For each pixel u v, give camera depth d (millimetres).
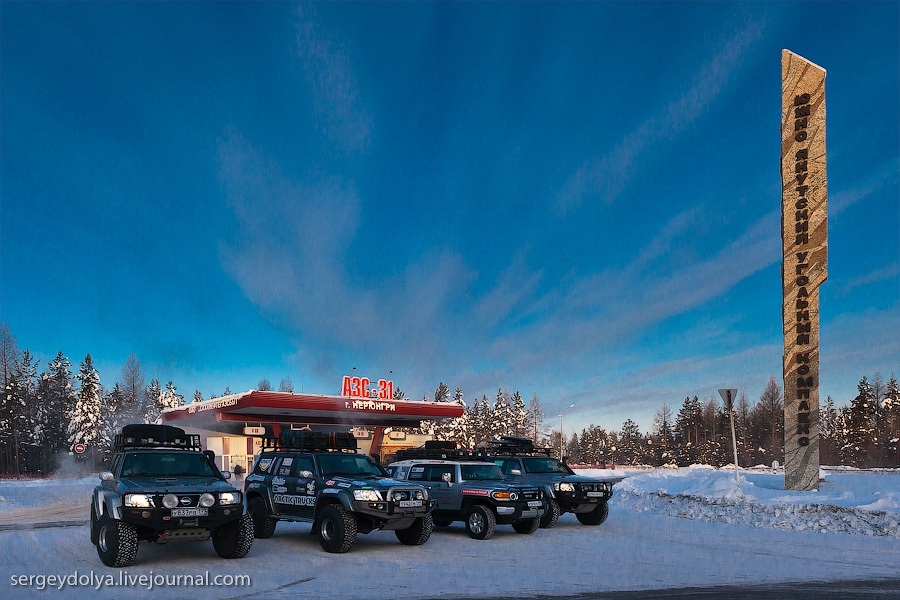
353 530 12648
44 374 78938
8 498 29578
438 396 101562
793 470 22625
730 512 18953
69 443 68625
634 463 112875
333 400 49406
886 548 13680
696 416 101438
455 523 19031
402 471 17219
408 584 9859
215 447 55250
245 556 12055
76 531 16094
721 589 9648
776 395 94750
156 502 10703
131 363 81188
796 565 11703
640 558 12430
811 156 23656
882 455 83938
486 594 9242
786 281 23656
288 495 14086
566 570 11148
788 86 24156
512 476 18375
